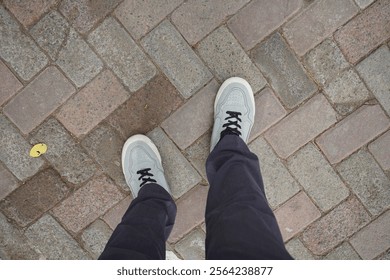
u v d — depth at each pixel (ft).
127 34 6.21
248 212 4.63
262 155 6.57
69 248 6.78
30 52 6.19
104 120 6.43
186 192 6.69
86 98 6.36
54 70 6.26
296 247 6.84
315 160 6.57
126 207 6.71
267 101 6.42
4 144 6.44
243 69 6.33
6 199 6.63
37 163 6.52
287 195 6.68
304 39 6.24
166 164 6.60
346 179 6.62
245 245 4.25
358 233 6.75
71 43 6.19
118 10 6.14
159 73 6.32
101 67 6.28
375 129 6.47
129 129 6.47
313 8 6.16
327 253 6.83
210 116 6.46
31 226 6.72
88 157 6.53
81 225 6.74
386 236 6.74
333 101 6.40
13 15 6.09
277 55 6.29
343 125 6.47
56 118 6.40
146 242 5.08
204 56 6.29
